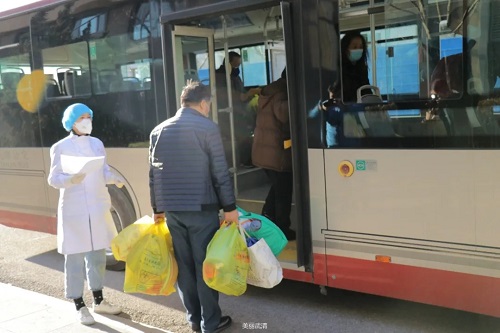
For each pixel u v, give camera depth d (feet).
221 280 11.86
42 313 15.30
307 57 13.75
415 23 12.46
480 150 11.65
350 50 13.20
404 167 12.60
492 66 11.57
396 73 12.74
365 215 13.25
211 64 17.88
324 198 13.84
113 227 14.85
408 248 12.70
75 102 19.62
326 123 13.62
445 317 14.33
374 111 12.93
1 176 22.74
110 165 18.86
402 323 14.08
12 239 25.40
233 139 20.31
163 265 12.96
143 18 17.21
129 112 18.07
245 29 21.24
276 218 17.29
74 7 19.19
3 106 22.11
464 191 11.88
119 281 18.61
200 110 12.83
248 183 22.09
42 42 20.38
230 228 12.37
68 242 14.06
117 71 18.20
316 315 14.87
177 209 12.37
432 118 12.21
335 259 13.87
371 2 12.91
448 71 12.07
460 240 12.01
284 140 16.88
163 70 16.79
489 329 13.48
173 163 12.41
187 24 16.74
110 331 13.99
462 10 11.88
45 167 20.94
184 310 15.75
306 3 13.65
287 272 14.88
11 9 21.22
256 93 21.58
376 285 13.30
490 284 11.75
